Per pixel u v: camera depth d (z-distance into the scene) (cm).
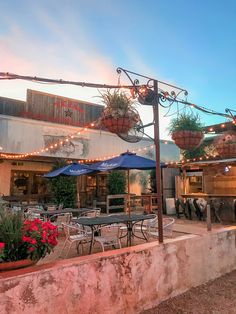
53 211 718
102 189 1338
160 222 347
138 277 301
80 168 768
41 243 264
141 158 574
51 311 229
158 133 363
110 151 1254
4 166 1112
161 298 324
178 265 351
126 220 517
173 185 1291
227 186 1217
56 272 235
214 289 368
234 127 887
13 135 1001
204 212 955
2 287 203
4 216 275
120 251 292
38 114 1176
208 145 1220
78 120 1267
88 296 255
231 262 441
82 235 521
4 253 249
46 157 1105
